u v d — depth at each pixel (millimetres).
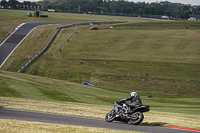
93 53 123562
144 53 122062
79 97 52688
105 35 152750
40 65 104812
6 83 57219
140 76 93812
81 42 139875
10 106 26391
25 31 154375
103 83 88938
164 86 86000
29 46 128875
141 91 82562
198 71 97562
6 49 121500
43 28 164375
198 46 129500
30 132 13648
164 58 113812
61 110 25516
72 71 99562
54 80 78188
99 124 17922
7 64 104500
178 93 80938
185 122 20172
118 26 190000
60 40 142750
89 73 97562
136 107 17859
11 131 13672
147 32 161625
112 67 105250
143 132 14703
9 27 162625
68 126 15859
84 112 24797
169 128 17031
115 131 14680
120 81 90500
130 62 110000
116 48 130625
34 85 60250
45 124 16203
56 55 118875
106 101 50938
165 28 183375
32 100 35750
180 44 133625
